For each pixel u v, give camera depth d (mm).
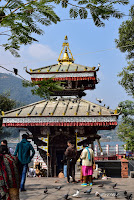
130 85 22828
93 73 17812
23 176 10578
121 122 29734
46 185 12180
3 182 6891
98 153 36562
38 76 18109
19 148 10234
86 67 18094
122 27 22781
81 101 17922
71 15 6371
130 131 28578
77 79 17891
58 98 18406
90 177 12109
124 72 22938
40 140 17016
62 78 18000
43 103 17766
